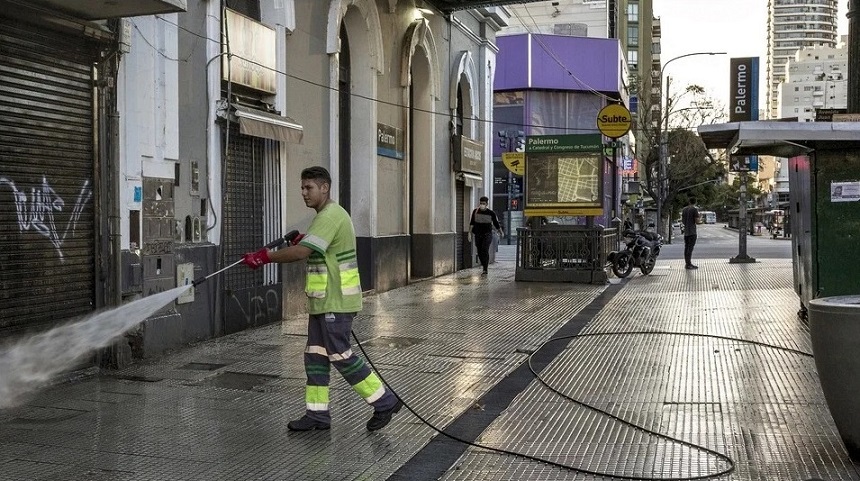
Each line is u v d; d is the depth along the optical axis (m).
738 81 33.41
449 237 18.98
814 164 9.48
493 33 22.27
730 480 4.71
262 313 10.64
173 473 4.88
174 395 6.87
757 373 7.66
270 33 10.73
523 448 5.41
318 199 5.79
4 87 6.84
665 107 49.75
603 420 6.12
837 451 5.21
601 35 57.72
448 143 18.91
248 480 4.77
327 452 5.32
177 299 8.89
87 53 7.71
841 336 4.84
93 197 7.86
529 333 10.19
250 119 9.94
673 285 16.41
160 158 8.67
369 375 5.75
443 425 5.99
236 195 10.27
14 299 6.98
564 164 17.20
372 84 14.29
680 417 6.13
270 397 6.82
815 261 9.52
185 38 9.10
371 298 13.98
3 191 6.86
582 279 16.81
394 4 15.03
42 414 6.24
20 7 6.79
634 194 50.56
